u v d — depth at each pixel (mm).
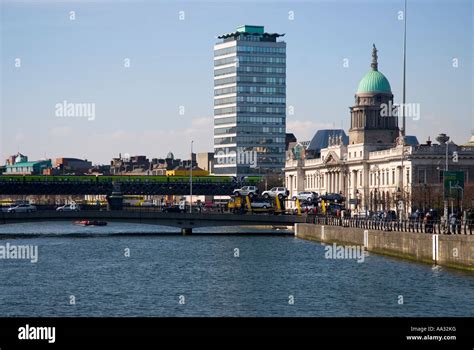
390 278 135750
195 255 183500
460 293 120000
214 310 110375
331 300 116938
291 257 176250
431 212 199000
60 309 111375
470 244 138375
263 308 111562
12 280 138375
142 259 174125
